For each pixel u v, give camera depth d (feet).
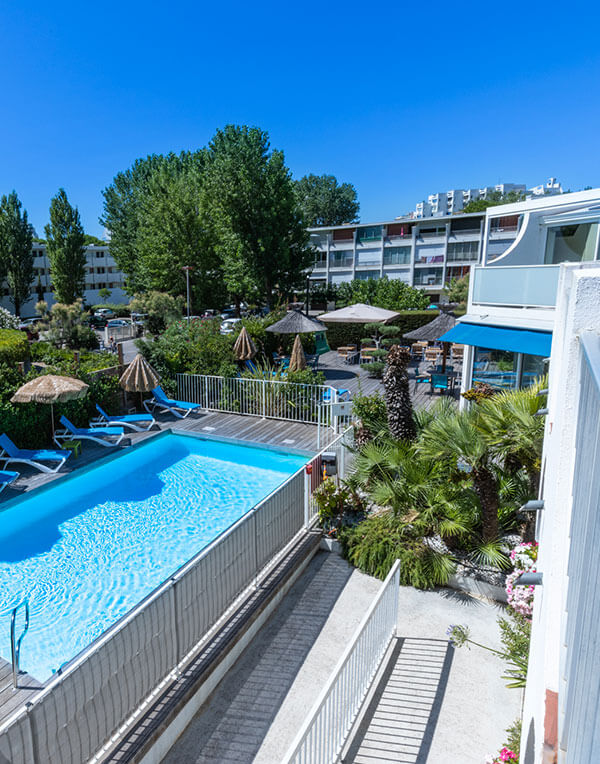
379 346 91.09
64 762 13.34
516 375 42.57
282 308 88.17
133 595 26.02
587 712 3.59
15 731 11.80
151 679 16.81
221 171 121.39
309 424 51.62
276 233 123.85
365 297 129.70
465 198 483.10
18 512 34.73
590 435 4.75
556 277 36.42
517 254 45.37
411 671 19.90
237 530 22.08
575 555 5.65
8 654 21.31
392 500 26.63
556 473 8.79
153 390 54.85
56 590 26.35
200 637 19.74
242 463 44.57
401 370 31.09
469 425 24.90
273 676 19.69
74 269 170.19
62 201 165.68
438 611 23.58
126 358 95.96
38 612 24.50
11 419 40.42
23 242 170.91
